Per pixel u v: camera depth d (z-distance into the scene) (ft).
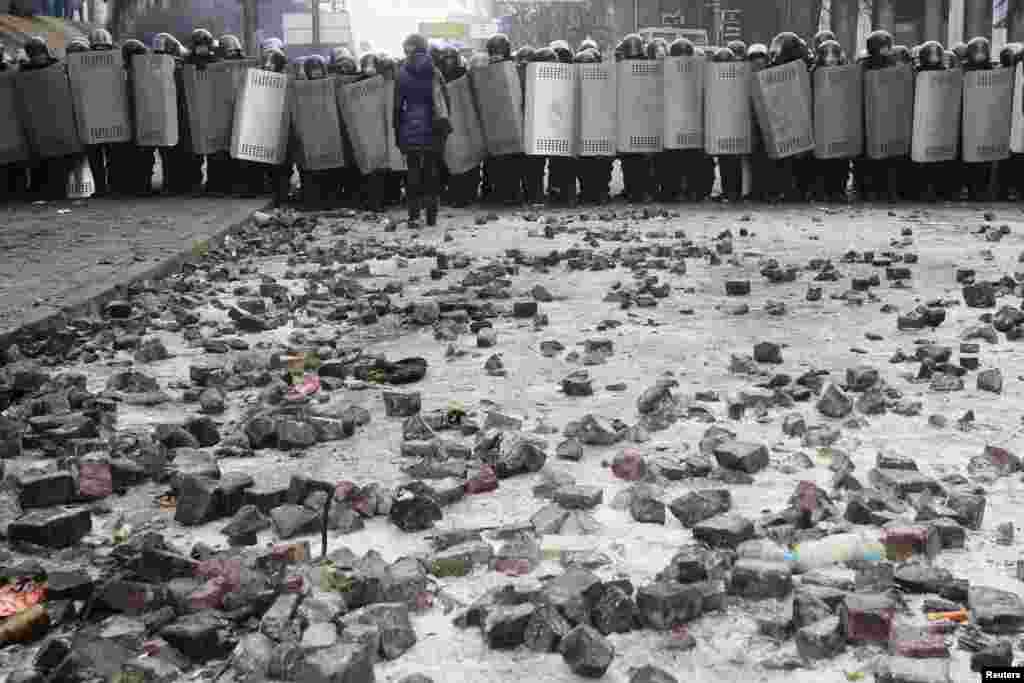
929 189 49.67
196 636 7.64
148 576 8.80
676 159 49.78
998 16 115.24
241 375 16.44
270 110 48.73
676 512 10.10
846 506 10.39
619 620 7.92
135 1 146.41
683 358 17.61
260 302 22.24
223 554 9.21
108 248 30.81
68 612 8.44
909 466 11.44
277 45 49.88
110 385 15.99
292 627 7.76
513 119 47.67
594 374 16.55
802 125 47.78
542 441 12.51
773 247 33.30
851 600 7.69
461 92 47.70
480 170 50.96
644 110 48.62
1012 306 20.51
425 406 14.80
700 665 7.44
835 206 48.03
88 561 9.63
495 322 20.95
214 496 10.55
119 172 52.49
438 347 18.76
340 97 47.57
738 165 49.88
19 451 13.05
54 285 23.86
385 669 7.50
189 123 50.55
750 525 9.52
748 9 158.51
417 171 40.27
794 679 7.22
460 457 12.35
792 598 8.36
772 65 47.75
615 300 23.03
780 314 21.43
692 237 36.19
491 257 31.04
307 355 17.46
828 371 16.31
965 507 9.87
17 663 7.77
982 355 17.48
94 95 50.44
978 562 9.14
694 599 8.01
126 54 50.24
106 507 10.95
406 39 39.40
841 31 145.07
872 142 48.29
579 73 47.96
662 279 26.32
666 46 49.93
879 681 6.96
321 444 13.15
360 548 9.73
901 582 8.52
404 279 27.04
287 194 51.57
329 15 161.79
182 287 25.68
